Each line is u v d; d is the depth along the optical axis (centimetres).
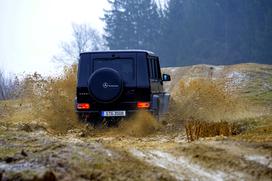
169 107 2536
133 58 2130
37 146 1366
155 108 2111
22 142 1459
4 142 1454
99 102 2097
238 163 1168
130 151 1350
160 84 2431
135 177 1041
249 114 2417
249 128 1752
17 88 3089
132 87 2108
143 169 1116
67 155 1197
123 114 2100
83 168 1068
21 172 987
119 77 2072
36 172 984
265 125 1761
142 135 2014
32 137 1580
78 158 1165
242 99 2975
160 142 1653
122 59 2134
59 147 1327
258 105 2844
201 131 1691
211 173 1117
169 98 2486
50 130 2073
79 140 1627
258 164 1149
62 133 1995
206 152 1289
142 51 2133
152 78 2220
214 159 1216
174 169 1151
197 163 1205
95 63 2147
